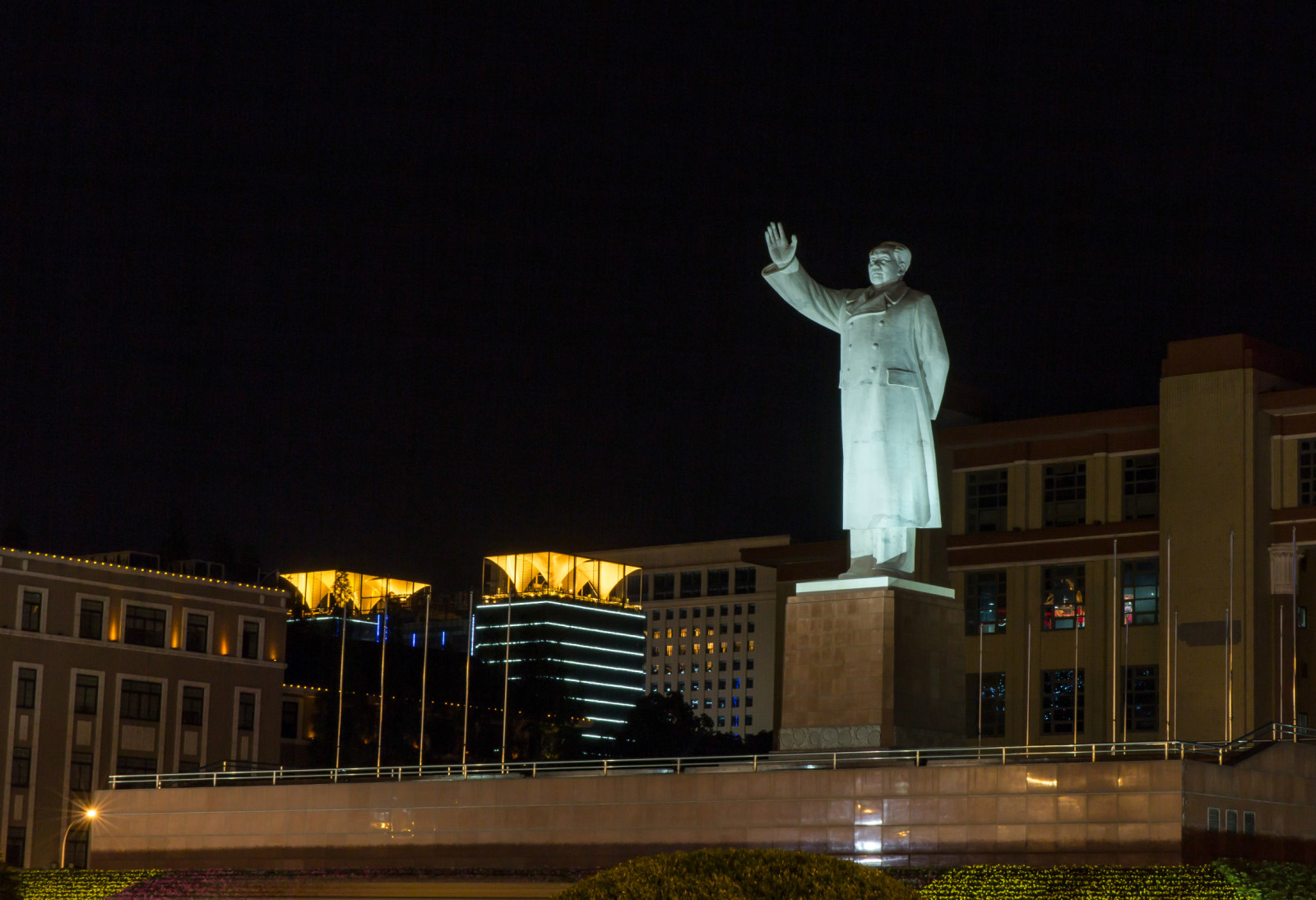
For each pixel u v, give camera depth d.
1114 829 54.50
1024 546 107.06
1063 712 104.12
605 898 37.00
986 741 106.75
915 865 57.31
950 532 110.88
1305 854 57.12
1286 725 62.81
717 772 61.69
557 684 147.75
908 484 63.38
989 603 108.81
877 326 63.69
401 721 136.50
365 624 169.00
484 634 199.12
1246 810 55.66
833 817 59.06
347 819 69.94
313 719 136.25
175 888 70.38
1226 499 97.44
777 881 36.62
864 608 62.53
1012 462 109.44
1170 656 97.00
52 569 118.75
